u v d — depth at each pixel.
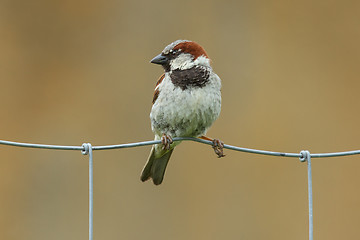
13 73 13.07
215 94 7.86
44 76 13.17
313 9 13.80
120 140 12.89
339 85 13.59
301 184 12.76
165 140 7.80
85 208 12.47
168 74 7.94
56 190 12.66
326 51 13.67
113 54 13.35
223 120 13.25
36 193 12.61
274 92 13.53
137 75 13.30
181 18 13.55
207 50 13.59
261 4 13.78
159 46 13.47
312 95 13.52
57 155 12.80
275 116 13.38
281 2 13.80
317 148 13.23
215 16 13.61
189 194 12.54
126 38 13.41
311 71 13.60
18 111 12.96
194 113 7.73
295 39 13.69
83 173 12.70
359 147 13.23
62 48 13.27
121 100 13.16
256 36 13.70
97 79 13.23
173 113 7.75
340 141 13.30
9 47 13.08
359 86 13.51
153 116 7.98
